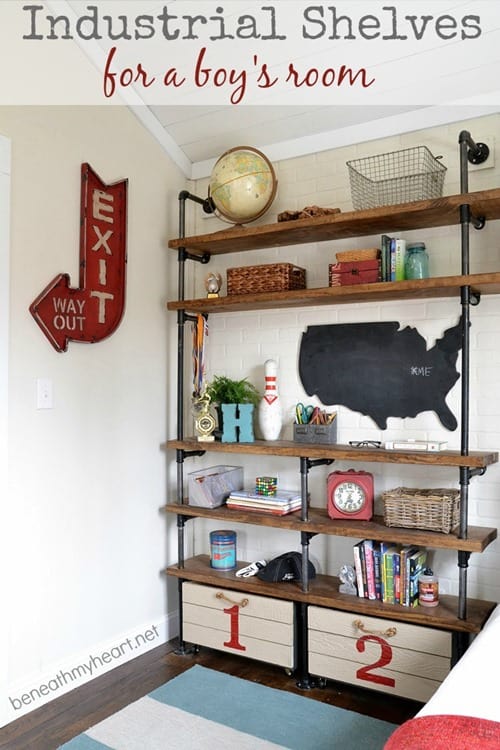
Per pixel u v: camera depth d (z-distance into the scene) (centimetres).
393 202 261
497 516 257
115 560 288
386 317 284
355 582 263
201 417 302
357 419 289
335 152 297
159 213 318
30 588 248
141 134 307
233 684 265
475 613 239
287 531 309
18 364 245
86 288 274
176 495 326
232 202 290
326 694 257
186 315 309
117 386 291
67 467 265
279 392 312
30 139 251
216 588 289
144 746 219
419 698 237
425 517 246
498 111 257
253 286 293
